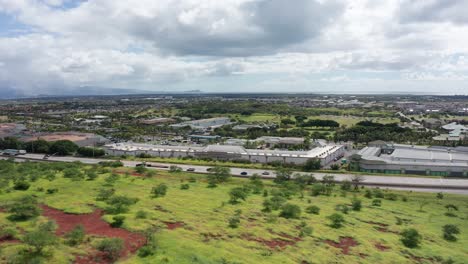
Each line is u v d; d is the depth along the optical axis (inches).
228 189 3442.4
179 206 2657.5
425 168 4591.5
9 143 6220.5
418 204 3262.8
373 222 2657.5
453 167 4493.1
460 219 2864.2
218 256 1753.2
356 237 2289.6
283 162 5049.2
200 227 2193.7
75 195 2787.9
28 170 3814.0
